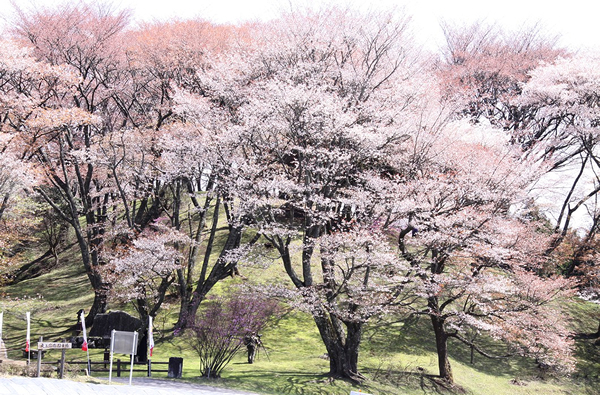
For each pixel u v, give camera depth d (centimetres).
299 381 2181
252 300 2239
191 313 2870
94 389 1409
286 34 2792
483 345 2986
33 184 2455
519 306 2509
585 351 3027
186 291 2936
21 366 1540
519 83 3812
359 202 2328
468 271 2412
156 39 3141
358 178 2548
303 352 2738
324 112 2303
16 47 2566
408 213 2359
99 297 3002
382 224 2425
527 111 3922
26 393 1177
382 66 2745
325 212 2292
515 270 2780
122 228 2881
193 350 2691
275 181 2292
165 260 2620
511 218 2773
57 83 2870
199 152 2616
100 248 3086
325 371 2411
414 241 2338
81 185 3131
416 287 2333
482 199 2409
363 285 2255
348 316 2217
